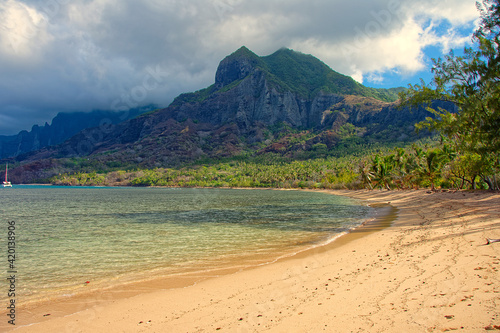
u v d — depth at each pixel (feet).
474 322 20.04
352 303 26.66
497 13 80.53
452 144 145.18
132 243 77.20
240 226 104.58
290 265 46.29
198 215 151.64
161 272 47.37
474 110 95.50
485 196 121.60
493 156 124.88
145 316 28.58
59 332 25.80
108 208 206.90
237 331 23.16
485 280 27.81
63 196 382.22
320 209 165.07
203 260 54.65
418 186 243.60
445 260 37.40
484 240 46.47
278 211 160.97
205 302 31.55
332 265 43.45
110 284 41.52
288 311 26.48
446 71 101.04
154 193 474.90
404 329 20.33
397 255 44.80
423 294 26.58
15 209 202.28
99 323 27.40
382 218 104.01
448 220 76.95
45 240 85.66
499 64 85.97
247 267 47.19
